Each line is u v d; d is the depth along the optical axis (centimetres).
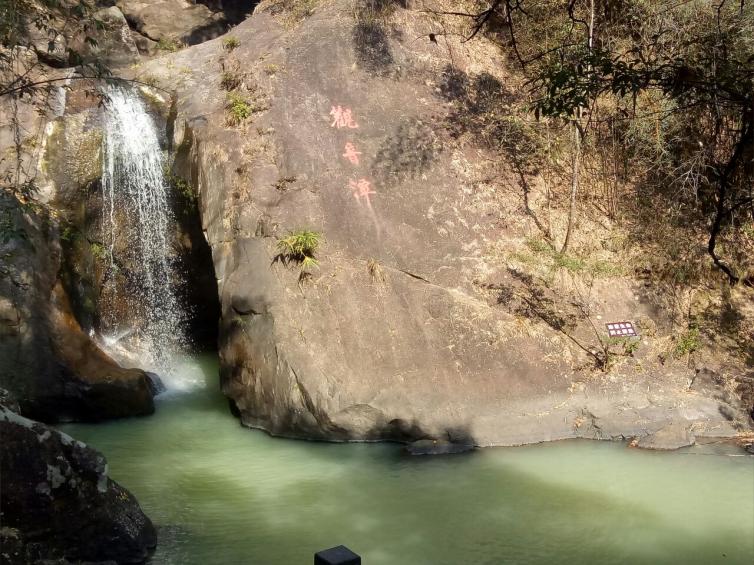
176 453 853
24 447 550
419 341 916
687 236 1076
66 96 1154
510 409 878
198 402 1025
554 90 429
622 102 1138
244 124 1062
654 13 1023
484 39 1253
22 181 1066
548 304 979
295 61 1134
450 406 873
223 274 978
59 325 973
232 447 871
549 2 1195
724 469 800
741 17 837
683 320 997
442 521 699
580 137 1049
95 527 593
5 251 938
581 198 1118
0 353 920
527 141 1139
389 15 1205
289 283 932
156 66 1226
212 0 1942
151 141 1153
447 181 1070
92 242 1114
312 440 885
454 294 963
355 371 887
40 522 559
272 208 984
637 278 1031
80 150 1128
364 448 865
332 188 1019
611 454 838
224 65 1188
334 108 1095
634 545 655
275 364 899
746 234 1082
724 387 909
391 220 1012
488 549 650
